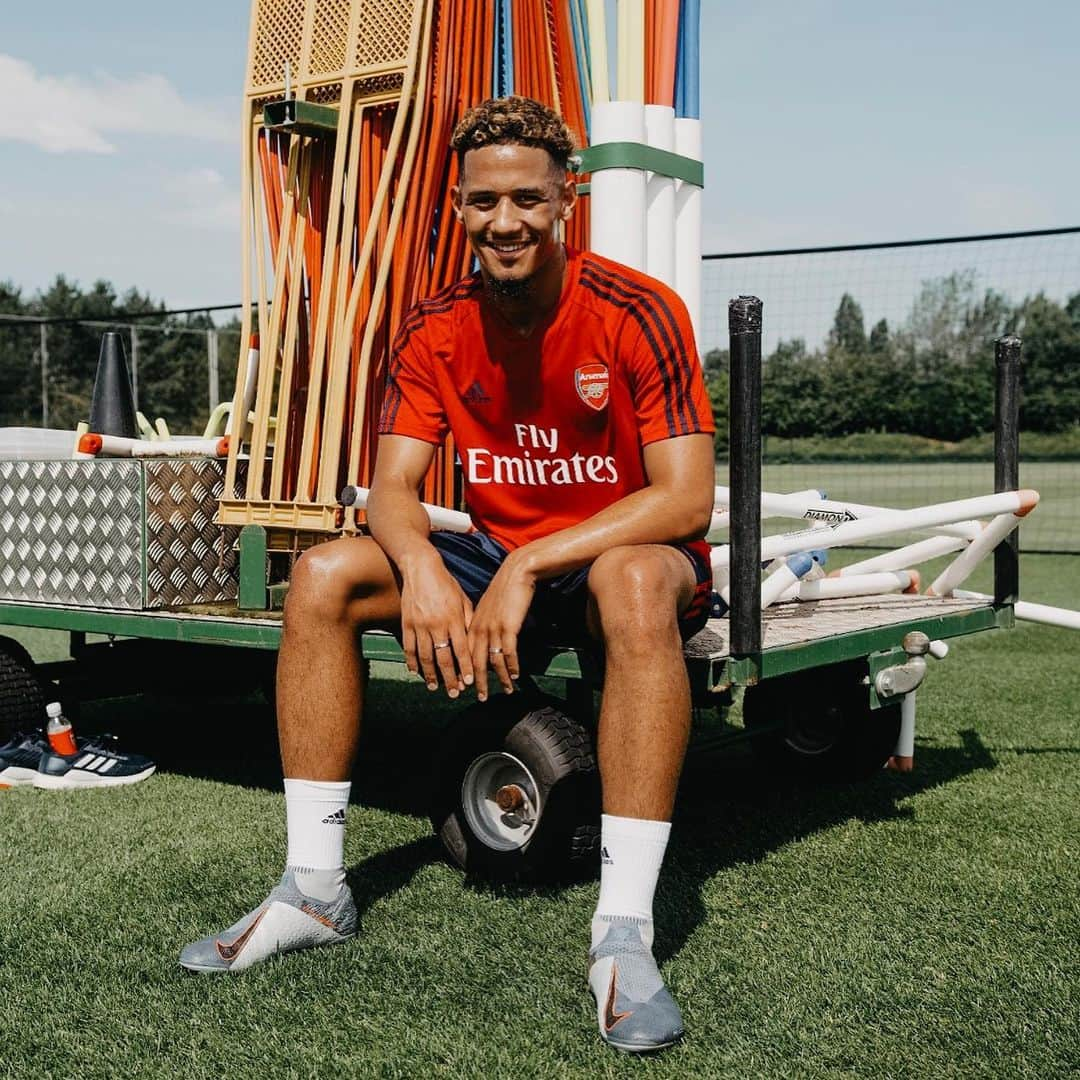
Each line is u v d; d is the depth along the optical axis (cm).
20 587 332
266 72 323
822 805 312
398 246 306
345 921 216
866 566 350
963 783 333
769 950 215
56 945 218
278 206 322
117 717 434
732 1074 172
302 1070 173
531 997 195
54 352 3888
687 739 193
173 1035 184
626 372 213
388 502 221
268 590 308
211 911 234
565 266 215
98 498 312
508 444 226
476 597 225
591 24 304
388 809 307
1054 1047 179
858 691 315
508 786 244
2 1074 173
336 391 301
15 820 299
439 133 304
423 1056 177
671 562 199
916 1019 188
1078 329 3338
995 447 322
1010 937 221
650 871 190
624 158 298
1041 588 795
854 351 3178
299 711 210
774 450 2953
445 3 304
